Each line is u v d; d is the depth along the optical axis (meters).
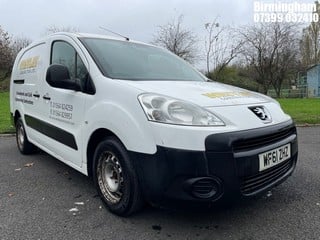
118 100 2.98
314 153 5.80
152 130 2.66
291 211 3.26
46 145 4.43
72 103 3.60
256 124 2.81
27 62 5.18
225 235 2.81
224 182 2.57
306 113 12.43
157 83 3.24
